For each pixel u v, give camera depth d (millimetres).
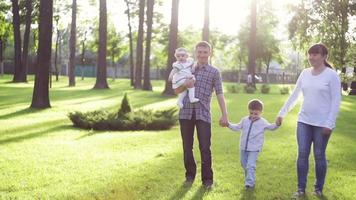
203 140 6516
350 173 7695
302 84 6281
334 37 18203
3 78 54375
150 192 6172
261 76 76062
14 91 30203
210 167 6547
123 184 6559
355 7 18406
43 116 15773
